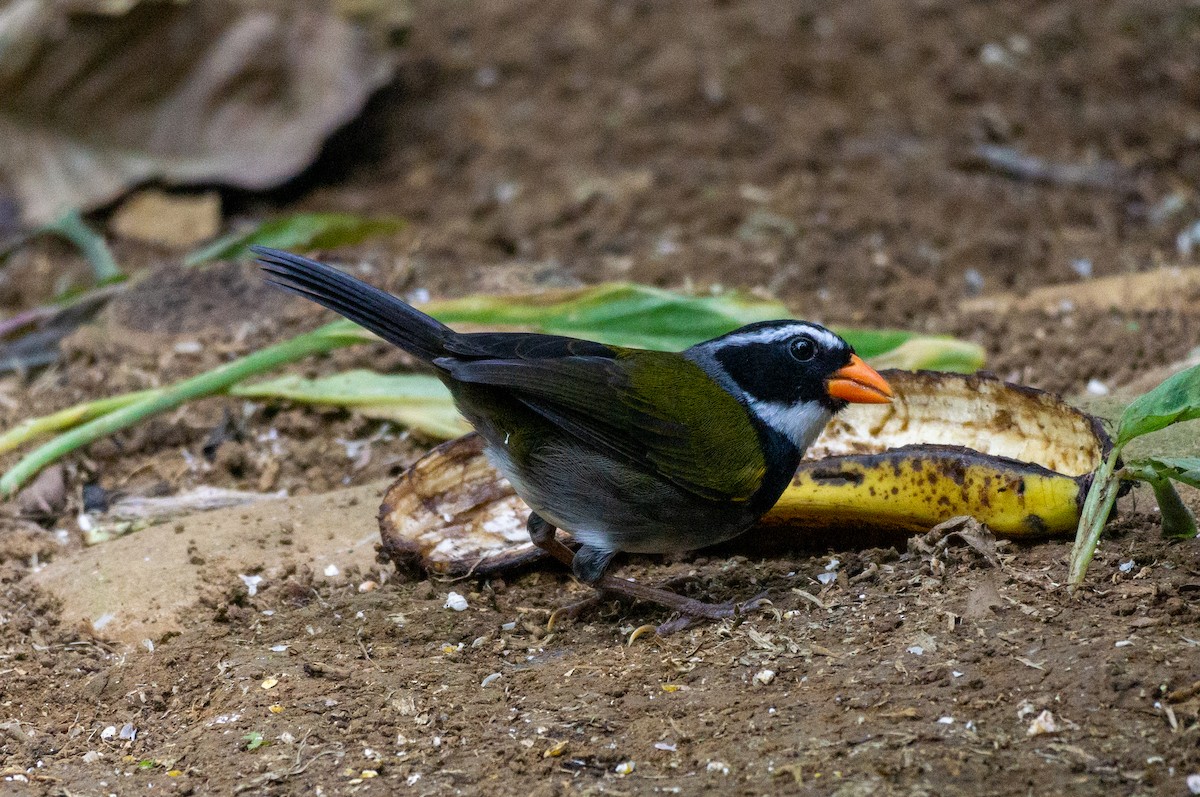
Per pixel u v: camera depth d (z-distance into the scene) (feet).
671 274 49.80
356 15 64.64
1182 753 21.18
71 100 58.95
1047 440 30.94
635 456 27.66
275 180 58.34
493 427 28.45
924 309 47.01
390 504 31.55
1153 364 40.63
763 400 28.40
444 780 23.41
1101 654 23.68
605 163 59.57
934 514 29.09
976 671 24.12
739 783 22.06
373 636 29.07
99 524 35.94
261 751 24.76
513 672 27.30
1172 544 27.76
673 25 68.59
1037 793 20.79
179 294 45.29
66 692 28.12
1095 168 58.29
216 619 30.17
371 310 28.43
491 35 68.54
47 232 54.85
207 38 59.36
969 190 56.80
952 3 68.90
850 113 62.34
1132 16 68.59
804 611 27.94
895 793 21.12
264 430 39.40
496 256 52.31
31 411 41.22
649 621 29.40
